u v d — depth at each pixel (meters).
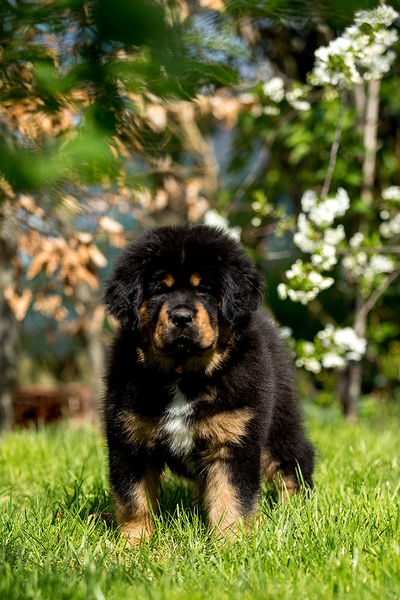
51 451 3.64
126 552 2.06
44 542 2.07
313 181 5.50
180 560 1.96
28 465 3.32
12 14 1.06
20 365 7.38
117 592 1.61
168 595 1.57
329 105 4.79
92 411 6.30
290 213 7.62
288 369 2.87
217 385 2.31
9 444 3.83
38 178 0.99
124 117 1.32
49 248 3.97
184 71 1.15
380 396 6.79
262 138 5.64
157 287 2.44
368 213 5.28
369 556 1.82
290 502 2.28
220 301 2.46
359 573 1.69
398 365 6.50
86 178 1.08
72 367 7.59
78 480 2.90
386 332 6.11
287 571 1.75
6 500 2.74
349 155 5.27
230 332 2.39
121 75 1.12
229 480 2.30
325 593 1.59
